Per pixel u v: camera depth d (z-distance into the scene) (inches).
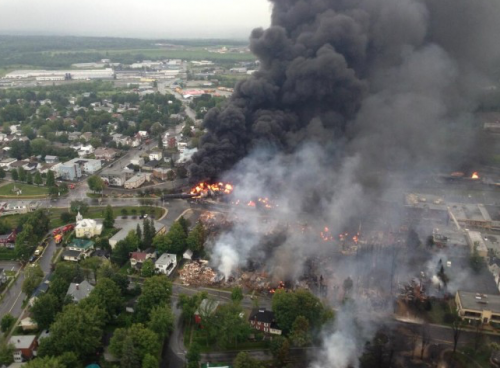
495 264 5639.8
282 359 4143.7
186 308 4722.0
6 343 4264.3
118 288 4953.3
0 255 6215.6
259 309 4830.2
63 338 4082.2
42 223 6806.1
